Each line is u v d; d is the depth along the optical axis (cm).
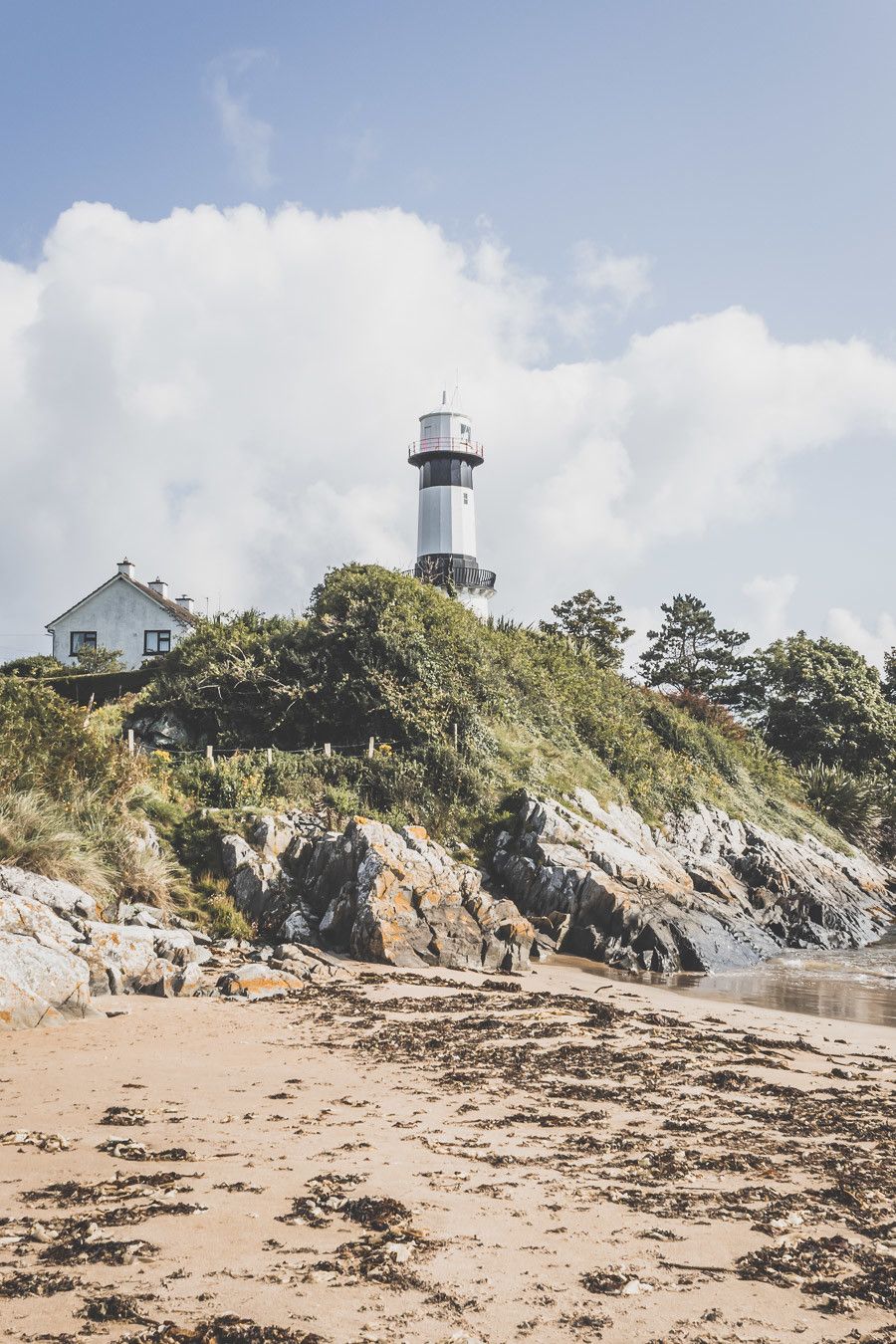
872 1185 646
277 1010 1255
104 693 3822
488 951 1800
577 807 2772
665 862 2739
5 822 1504
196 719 2905
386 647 3002
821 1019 1518
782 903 2858
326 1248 504
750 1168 677
